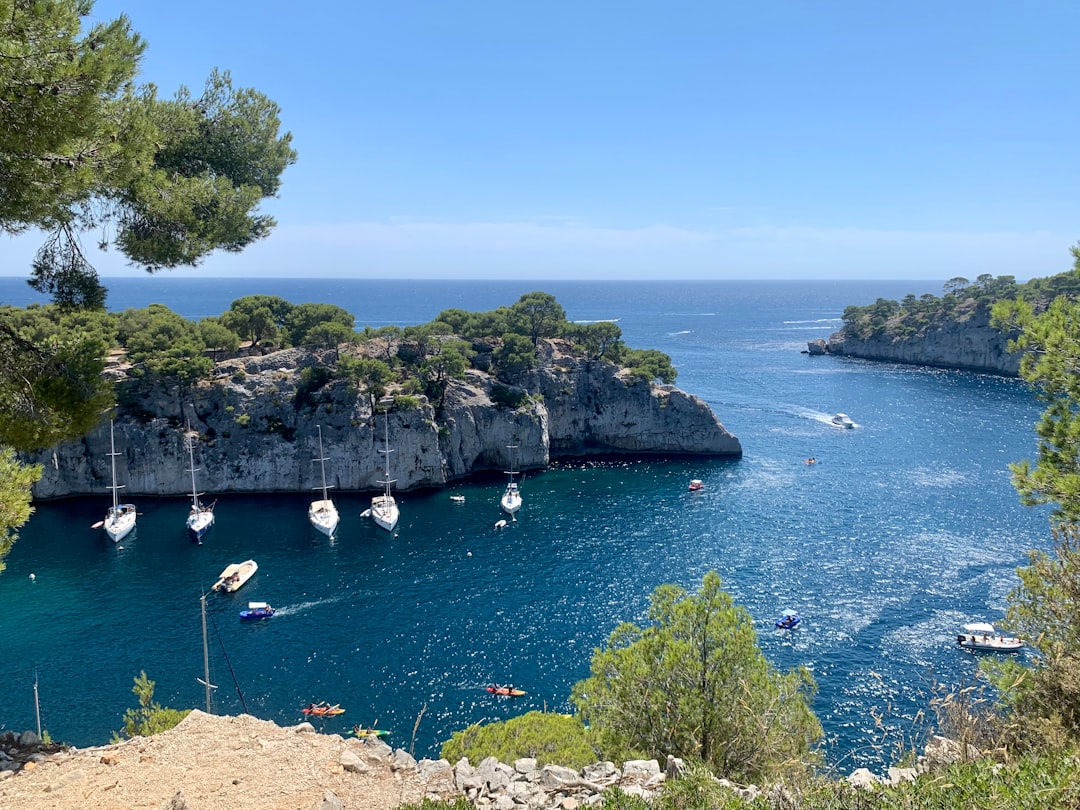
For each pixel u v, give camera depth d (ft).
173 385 332.39
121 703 158.10
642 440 410.31
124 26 52.13
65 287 64.08
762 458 379.76
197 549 258.98
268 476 333.62
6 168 47.42
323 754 45.01
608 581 226.17
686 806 36.50
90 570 238.07
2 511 55.88
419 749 141.90
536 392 403.54
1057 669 45.73
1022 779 31.09
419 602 212.64
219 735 47.09
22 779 41.98
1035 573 53.16
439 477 346.74
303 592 220.43
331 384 345.92
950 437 407.85
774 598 203.10
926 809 30.71
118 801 39.29
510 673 171.32
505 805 39.86
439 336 425.28
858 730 137.80
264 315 397.19
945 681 155.63
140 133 53.52
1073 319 58.80
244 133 77.92
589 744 56.49
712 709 55.11
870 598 201.26
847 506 290.76
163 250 65.77
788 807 33.71
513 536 270.87
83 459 317.83
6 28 43.93
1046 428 59.41
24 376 60.29
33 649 183.52
